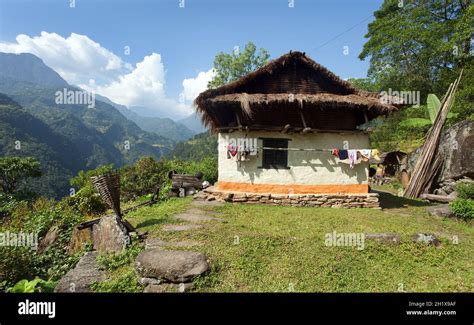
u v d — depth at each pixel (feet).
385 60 90.07
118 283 15.24
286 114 35.09
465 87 57.98
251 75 35.76
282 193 34.32
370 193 34.91
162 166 67.87
